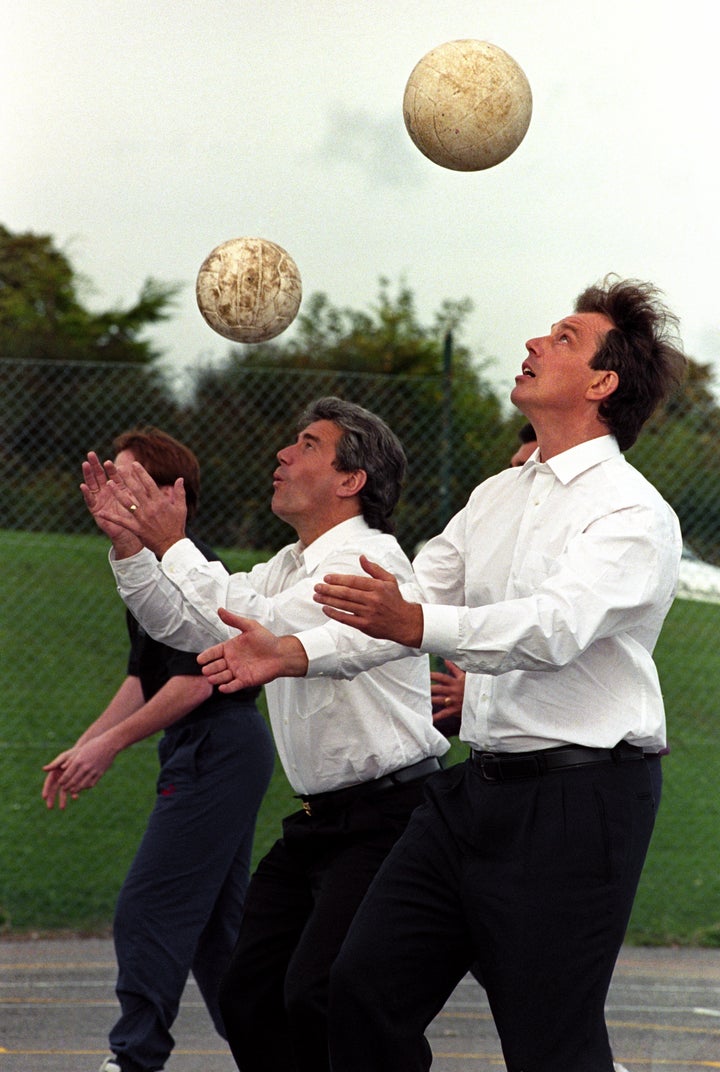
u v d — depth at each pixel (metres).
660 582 4.86
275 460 16.36
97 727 7.69
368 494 6.28
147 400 16.34
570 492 5.12
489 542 5.39
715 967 10.22
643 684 5.02
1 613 18.03
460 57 5.85
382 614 4.57
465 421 14.31
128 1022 6.96
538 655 4.62
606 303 5.29
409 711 5.96
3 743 15.23
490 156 5.88
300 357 30.25
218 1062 7.77
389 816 5.87
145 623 5.84
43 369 16.20
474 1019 8.73
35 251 46.19
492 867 4.93
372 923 5.07
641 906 11.77
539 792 4.91
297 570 6.42
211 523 16.56
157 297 45.19
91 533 18.64
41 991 9.19
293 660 4.89
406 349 30.66
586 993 4.85
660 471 14.85
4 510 18.08
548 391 5.20
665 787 14.18
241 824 7.23
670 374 5.34
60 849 12.66
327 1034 5.49
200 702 7.13
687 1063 7.73
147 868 7.08
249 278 6.07
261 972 6.02
